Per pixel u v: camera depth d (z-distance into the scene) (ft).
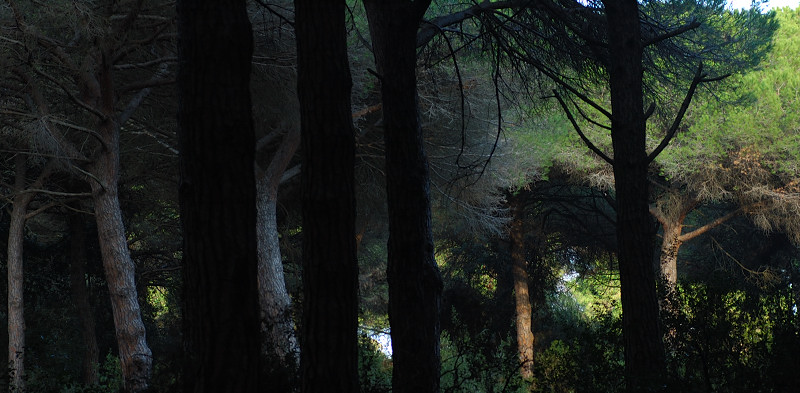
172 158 55.67
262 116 51.29
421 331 16.25
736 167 66.59
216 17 10.02
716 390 19.12
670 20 30.73
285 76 42.93
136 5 34.99
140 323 38.50
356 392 12.69
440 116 52.31
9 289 44.80
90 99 39.11
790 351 18.66
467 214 64.39
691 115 65.21
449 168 56.08
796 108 62.34
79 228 59.11
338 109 12.84
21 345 44.47
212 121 9.95
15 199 46.21
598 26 24.94
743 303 22.09
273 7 38.50
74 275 58.44
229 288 9.89
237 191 10.03
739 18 50.70
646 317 20.44
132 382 37.29
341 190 12.75
